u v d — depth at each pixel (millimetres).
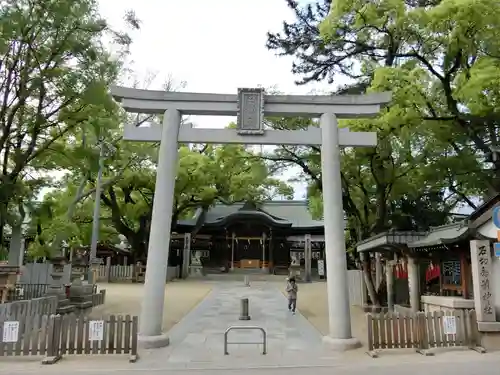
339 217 11219
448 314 10203
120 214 36812
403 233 14133
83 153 18438
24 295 18172
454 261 12289
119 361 9062
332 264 10984
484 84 13039
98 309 17594
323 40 19484
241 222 47719
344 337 10547
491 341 9945
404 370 8305
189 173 33594
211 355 9797
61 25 15430
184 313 17359
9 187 15773
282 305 20766
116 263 43969
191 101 11891
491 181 16297
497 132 17625
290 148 20141
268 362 9133
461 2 13305
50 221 23406
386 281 17938
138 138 11828
